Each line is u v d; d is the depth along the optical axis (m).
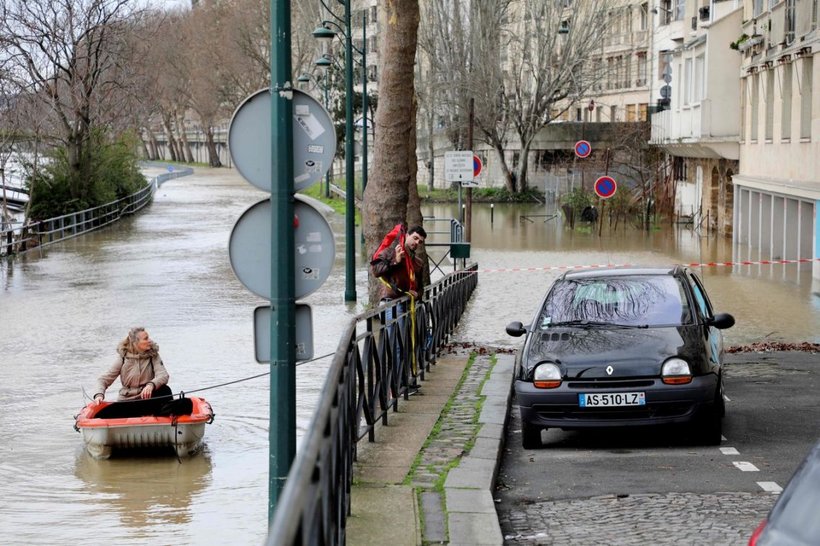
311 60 106.81
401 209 25.92
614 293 13.79
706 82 49.41
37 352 23.08
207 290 33.81
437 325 19.84
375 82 111.31
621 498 10.34
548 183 85.50
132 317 28.20
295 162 8.59
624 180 72.06
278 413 8.62
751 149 45.19
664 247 47.09
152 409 15.12
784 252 40.12
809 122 36.69
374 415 12.50
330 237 8.66
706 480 10.94
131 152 74.62
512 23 84.56
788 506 4.74
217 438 15.48
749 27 44.75
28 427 16.28
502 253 45.00
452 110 82.75
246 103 8.63
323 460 6.01
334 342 23.44
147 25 76.56
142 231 58.25
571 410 12.38
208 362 21.52
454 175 38.94
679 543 8.77
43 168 59.66
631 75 88.25
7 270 40.44
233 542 11.16
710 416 12.55
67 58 58.38
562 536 9.14
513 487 10.95
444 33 81.69
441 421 13.44
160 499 12.69
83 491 13.02
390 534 8.62
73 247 49.69
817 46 34.22
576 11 79.50
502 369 18.08
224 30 124.81
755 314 27.06
